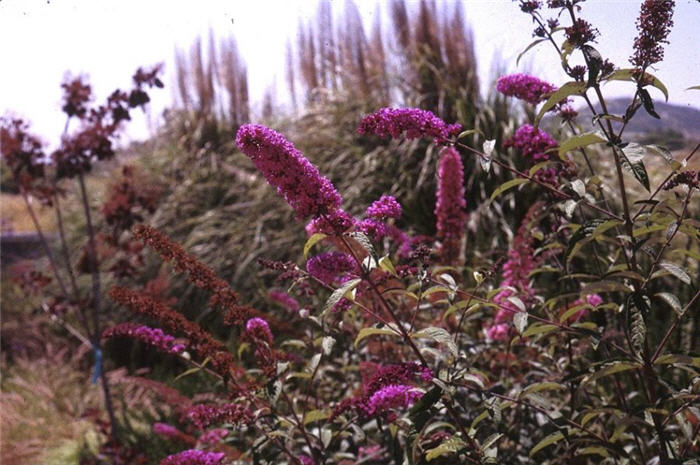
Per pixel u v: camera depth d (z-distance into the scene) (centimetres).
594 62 206
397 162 695
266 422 252
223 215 770
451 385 213
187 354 253
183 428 481
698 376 219
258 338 248
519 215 601
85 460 457
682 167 212
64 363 675
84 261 522
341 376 367
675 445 217
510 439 270
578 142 206
